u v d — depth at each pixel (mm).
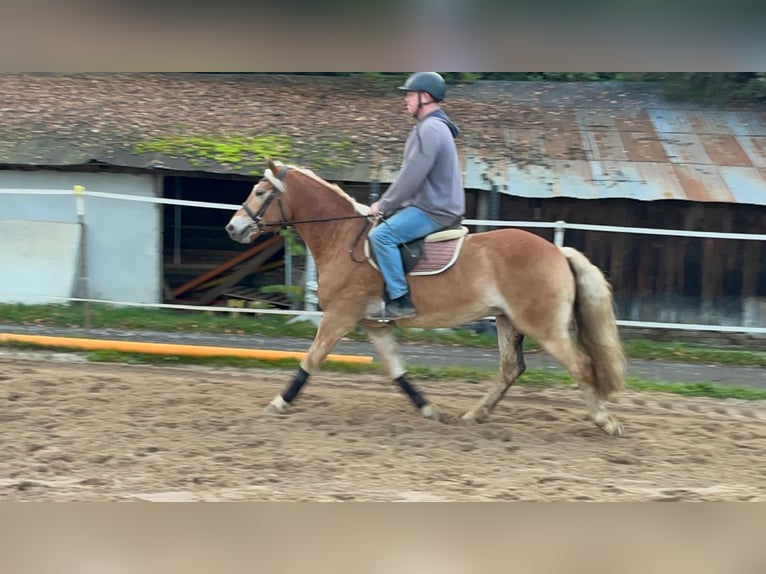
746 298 9336
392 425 5973
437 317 5773
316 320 9234
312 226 6031
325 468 5145
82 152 9688
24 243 9617
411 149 5516
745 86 11562
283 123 10859
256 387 6984
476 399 7027
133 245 9789
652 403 7066
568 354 5617
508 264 5594
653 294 9469
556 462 5398
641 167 9609
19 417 5902
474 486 4914
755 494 4898
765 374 8180
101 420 5914
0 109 10812
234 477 4957
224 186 12227
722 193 9031
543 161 9742
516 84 12859
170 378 7168
